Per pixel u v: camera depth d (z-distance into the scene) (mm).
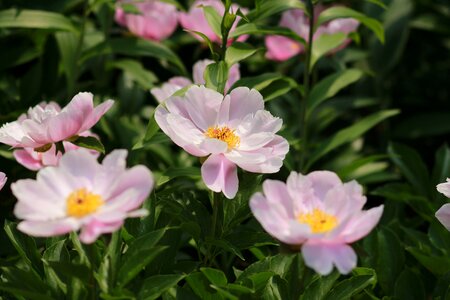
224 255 1807
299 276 1658
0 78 2219
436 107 2934
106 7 2344
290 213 1502
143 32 2285
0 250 1882
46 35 2281
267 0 1931
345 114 2889
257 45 2719
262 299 1623
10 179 2012
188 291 1619
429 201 2020
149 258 1521
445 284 1713
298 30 2260
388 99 2863
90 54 2160
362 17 1989
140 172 1457
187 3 2736
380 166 2328
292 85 1929
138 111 2451
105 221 1430
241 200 1688
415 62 3064
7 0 2301
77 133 1632
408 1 2803
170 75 2670
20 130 1668
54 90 2244
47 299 1534
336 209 1503
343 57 2723
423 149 2836
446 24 2871
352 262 1440
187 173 1746
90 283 1515
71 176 1491
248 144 1622
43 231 1423
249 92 1654
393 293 1740
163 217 1700
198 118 1644
